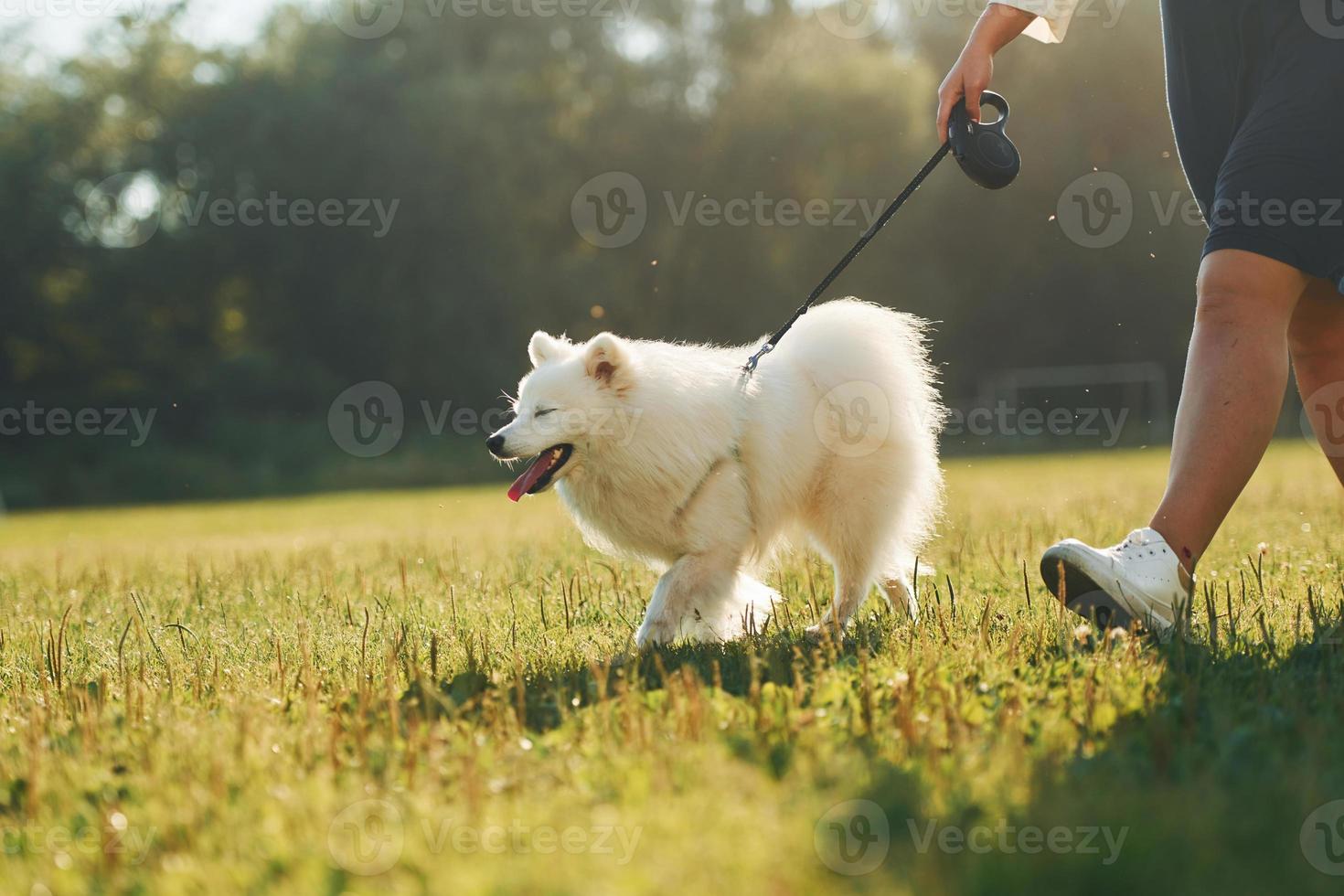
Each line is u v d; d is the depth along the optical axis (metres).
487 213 33.97
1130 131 32.16
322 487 31.08
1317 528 6.45
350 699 3.24
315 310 35.81
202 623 5.16
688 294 36.25
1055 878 1.81
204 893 1.97
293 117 33.75
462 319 34.72
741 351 4.94
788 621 4.41
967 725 2.60
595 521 4.73
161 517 21.48
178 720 3.07
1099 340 36.72
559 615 4.73
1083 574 3.43
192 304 36.38
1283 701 2.70
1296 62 3.41
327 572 6.43
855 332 4.93
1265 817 1.97
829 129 33.75
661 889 1.80
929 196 34.38
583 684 3.39
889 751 2.47
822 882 1.82
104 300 35.12
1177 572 3.39
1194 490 3.42
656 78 35.84
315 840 2.13
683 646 3.98
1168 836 1.91
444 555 7.56
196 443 34.03
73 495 30.92
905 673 2.98
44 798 2.55
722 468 4.45
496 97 33.81
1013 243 34.69
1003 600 4.63
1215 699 2.71
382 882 1.95
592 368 4.54
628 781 2.34
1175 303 35.06
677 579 4.36
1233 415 3.38
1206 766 2.28
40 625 5.05
